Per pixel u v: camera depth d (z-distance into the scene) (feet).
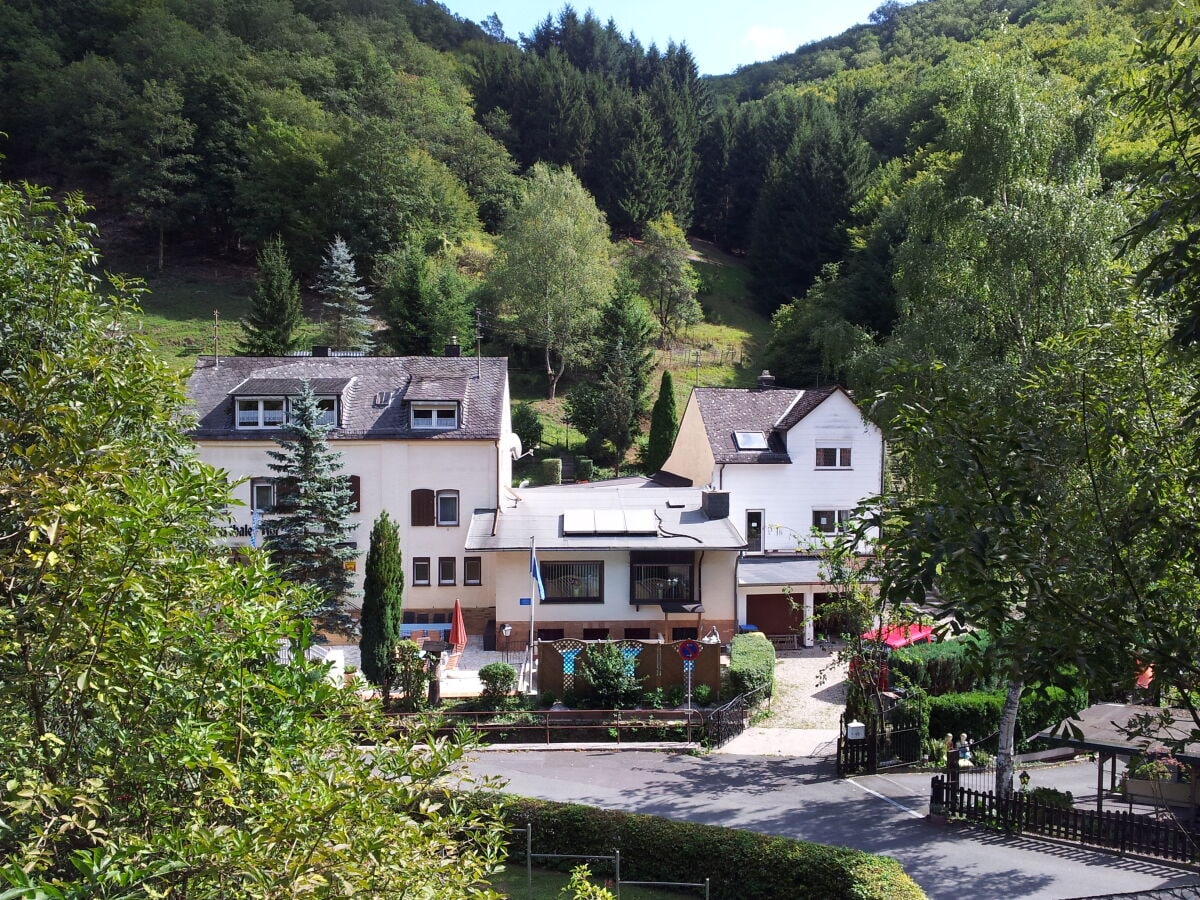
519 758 74.79
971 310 94.07
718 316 288.10
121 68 298.97
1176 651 23.45
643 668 86.38
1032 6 409.69
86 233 39.65
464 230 294.05
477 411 118.21
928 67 369.91
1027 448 26.13
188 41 311.27
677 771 71.87
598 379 218.38
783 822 61.41
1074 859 54.95
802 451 122.62
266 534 97.81
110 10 328.29
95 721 22.47
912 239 104.88
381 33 402.93
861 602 74.54
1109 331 38.40
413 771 21.80
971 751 75.15
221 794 19.71
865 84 401.29
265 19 355.97
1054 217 87.35
